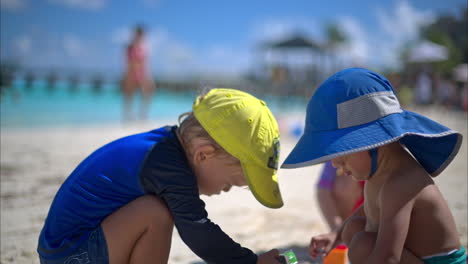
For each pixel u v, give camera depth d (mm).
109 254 1658
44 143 5875
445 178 4602
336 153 1568
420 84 18531
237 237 2742
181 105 17406
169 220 1712
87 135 6770
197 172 1780
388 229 1579
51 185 3779
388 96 1669
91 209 1691
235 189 4113
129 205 1688
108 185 1707
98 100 17562
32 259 2295
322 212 2617
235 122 1701
